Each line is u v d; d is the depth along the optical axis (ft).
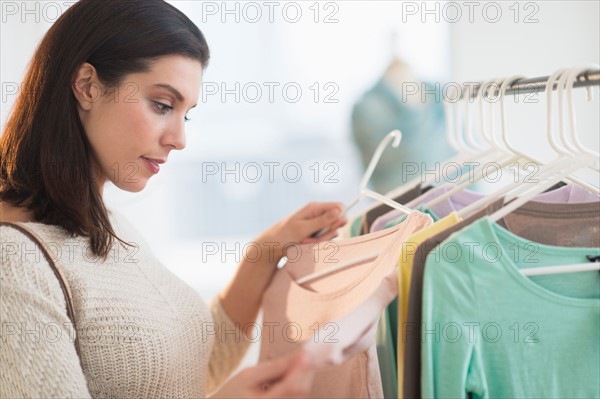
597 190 3.37
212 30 13.97
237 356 4.95
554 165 3.39
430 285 2.97
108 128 3.43
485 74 9.07
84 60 3.35
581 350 3.04
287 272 4.54
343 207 4.70
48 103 3.35
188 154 14.24
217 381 4.93
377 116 9.87
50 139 3.34
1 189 3.43
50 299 3.14
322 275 4.15
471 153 4.38
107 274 3.55
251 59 14.17
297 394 2.60
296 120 14.44
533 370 3.02
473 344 2.95
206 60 3.69
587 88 3.24
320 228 4.70
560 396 3.05
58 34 3.39
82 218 3.37
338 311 3.75
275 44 14.12
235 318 4.86
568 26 8.21
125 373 3.49
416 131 9.87
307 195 14.55
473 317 2.97
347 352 2.89
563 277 3.18
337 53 13.97
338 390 3.78
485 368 3.01
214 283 12.10
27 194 3.41
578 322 3.04
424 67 11.82
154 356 3.58
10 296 3.05
